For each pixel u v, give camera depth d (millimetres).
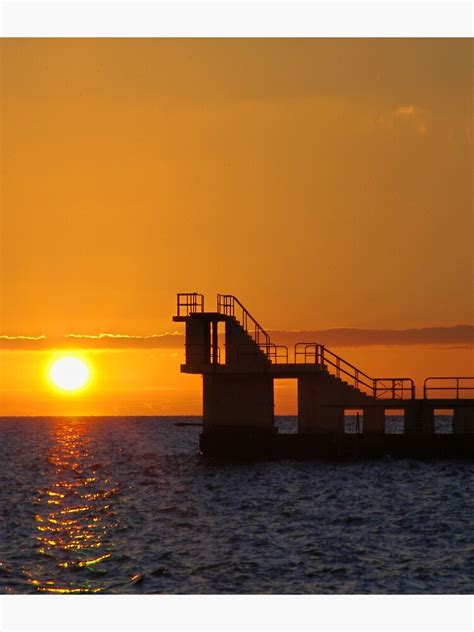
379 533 124250
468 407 184625
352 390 185375
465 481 165750
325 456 185250
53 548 117562
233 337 183375
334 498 151750
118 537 124688
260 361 182625
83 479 196625
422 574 102812
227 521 135250
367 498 151000
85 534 127250
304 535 123625
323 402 185750
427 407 184875
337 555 111312
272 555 111812
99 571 105688
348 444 185375
